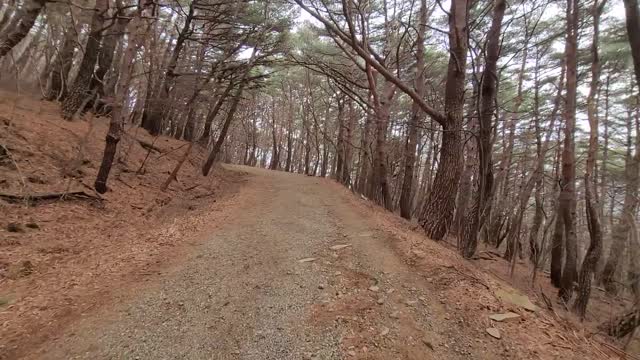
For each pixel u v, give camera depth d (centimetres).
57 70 1273
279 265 569
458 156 802
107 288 457
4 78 940
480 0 1191
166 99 1614
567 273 872
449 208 805
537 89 1652
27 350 320
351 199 1336
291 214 991
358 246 671
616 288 1282
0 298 399
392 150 2238
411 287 491
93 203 785
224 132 1738
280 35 1686
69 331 355
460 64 771
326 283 500
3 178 681
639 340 559
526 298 479
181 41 1631
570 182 923
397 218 1116
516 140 2212
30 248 537
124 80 867
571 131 944
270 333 373
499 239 1758
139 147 1463
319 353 341
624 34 1277
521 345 355
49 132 966
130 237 684
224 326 384
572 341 375
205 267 553
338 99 2309
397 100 2323
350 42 758
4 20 785
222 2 1530
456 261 597
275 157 3991
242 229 805
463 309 426
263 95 4138
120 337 353
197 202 1158
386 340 365
